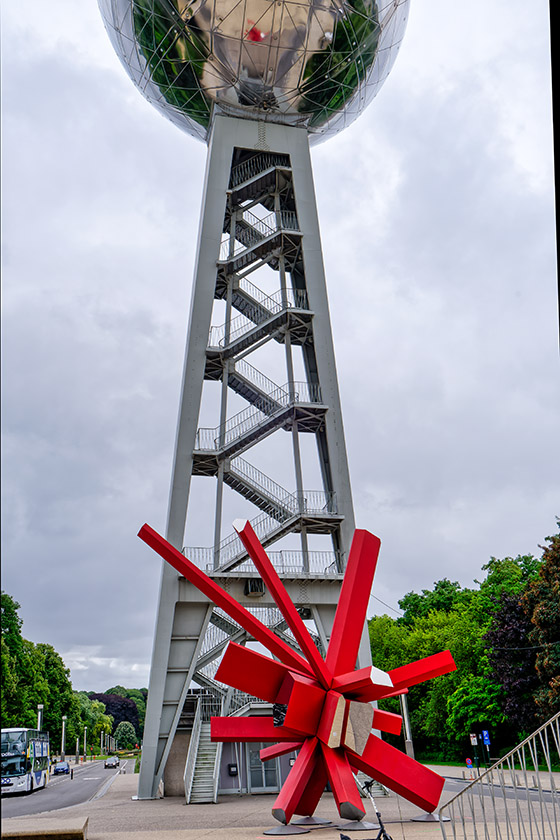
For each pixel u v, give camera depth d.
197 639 29.81
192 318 32.97
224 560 30.89
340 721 17.27
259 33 31.67
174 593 29.66
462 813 11.35
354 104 37.38
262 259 36.09
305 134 37.06
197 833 17.52
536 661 43.19
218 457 31.62
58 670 106.75
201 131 38.69
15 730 42.66
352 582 19.47
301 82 34.34
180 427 31.38
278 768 30.36
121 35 34.81
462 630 58.69
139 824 20.11
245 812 22.81
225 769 30.00
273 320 33.34
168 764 33.09
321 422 33.81
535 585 45.28
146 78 36.09
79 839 12.99
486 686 51.22
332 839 15.33
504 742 52.66
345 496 31.84
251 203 37.59
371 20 32.75
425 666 19.28
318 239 35.41
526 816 18.23
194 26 31.47
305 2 30.72
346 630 19.02
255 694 18.33
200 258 33.81
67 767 76.69
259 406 35.53
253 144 36.12
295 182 36.06
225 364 33.50
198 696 32.56
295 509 32.16
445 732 57.53
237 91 34.97
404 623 83.44
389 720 18.70
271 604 30.73
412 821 18.28
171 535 30.12
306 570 31.12
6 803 34.81
